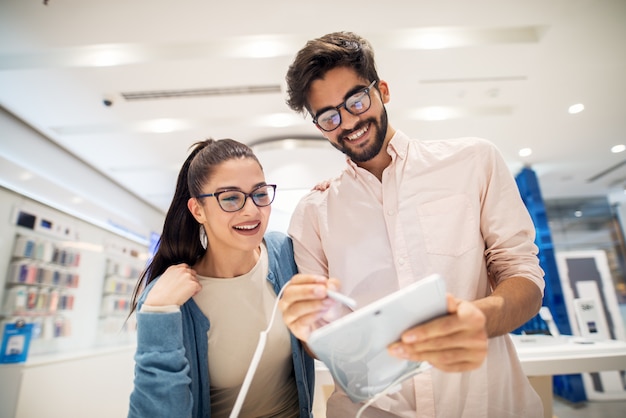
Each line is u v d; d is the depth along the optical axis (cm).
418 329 61
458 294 94
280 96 334
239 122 382
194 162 115
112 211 519
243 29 255
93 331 459
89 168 489
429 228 101
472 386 90
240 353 112
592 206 710
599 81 333
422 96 346
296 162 406
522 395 92
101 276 489
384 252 106
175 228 124
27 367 259
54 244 395
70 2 229
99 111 352
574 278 531
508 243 96
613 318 516
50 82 308
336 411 104
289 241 136
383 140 110
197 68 292
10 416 246
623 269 680
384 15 250
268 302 118
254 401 115
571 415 432
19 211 350
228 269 118
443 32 272
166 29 253
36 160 390
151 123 388
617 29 268
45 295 373
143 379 93
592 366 162
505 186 100
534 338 221
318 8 241
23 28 248
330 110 106
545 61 302
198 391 105
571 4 247
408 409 94
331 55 103
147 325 97
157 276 126
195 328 110
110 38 259
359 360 67
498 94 348
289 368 122
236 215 105
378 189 113
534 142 457
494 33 278
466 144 106
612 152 491
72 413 298
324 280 75
